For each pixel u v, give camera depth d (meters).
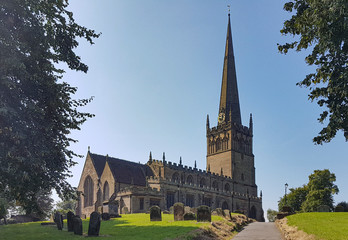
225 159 115.81
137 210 71.62
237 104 124.19
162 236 23.69
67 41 27.14
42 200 78.06
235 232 33.09
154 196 74.50
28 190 24.50
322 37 15.17
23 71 21.94
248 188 117.81
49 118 26.19
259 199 116.56
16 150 21.09
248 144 123.19
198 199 91.06
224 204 102.12
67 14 26.97
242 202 109.06
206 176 103.94
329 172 91.31
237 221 42.81
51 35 24.89
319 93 16.89
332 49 15.72
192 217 36.88
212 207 96.12
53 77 26.44
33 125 23.47
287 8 17.42
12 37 22.17
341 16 14.02
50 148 24.70
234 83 126.25
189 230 26.28
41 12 24.69
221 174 111.38
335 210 50.72
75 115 29.03
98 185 84.56
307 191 107.06
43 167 25.02
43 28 24.30
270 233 31.70
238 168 115.88
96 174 86.19
